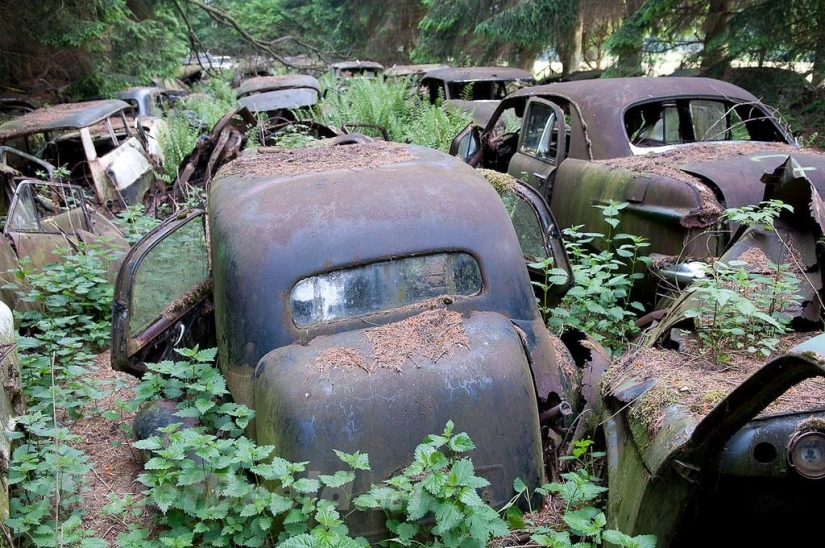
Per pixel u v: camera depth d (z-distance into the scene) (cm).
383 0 2656
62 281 612
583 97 657
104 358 578
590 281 467
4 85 1464
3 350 360
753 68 1142
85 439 445
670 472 232
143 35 1645
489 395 299
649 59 1372
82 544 301
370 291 340
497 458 295
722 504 228
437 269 347
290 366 311
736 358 307
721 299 310
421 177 384
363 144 511
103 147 1078
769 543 236
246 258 340
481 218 359
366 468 274
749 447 215
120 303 397
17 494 350
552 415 327
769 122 643
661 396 269
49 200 733
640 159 560
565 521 263
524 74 1415
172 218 428
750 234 392
